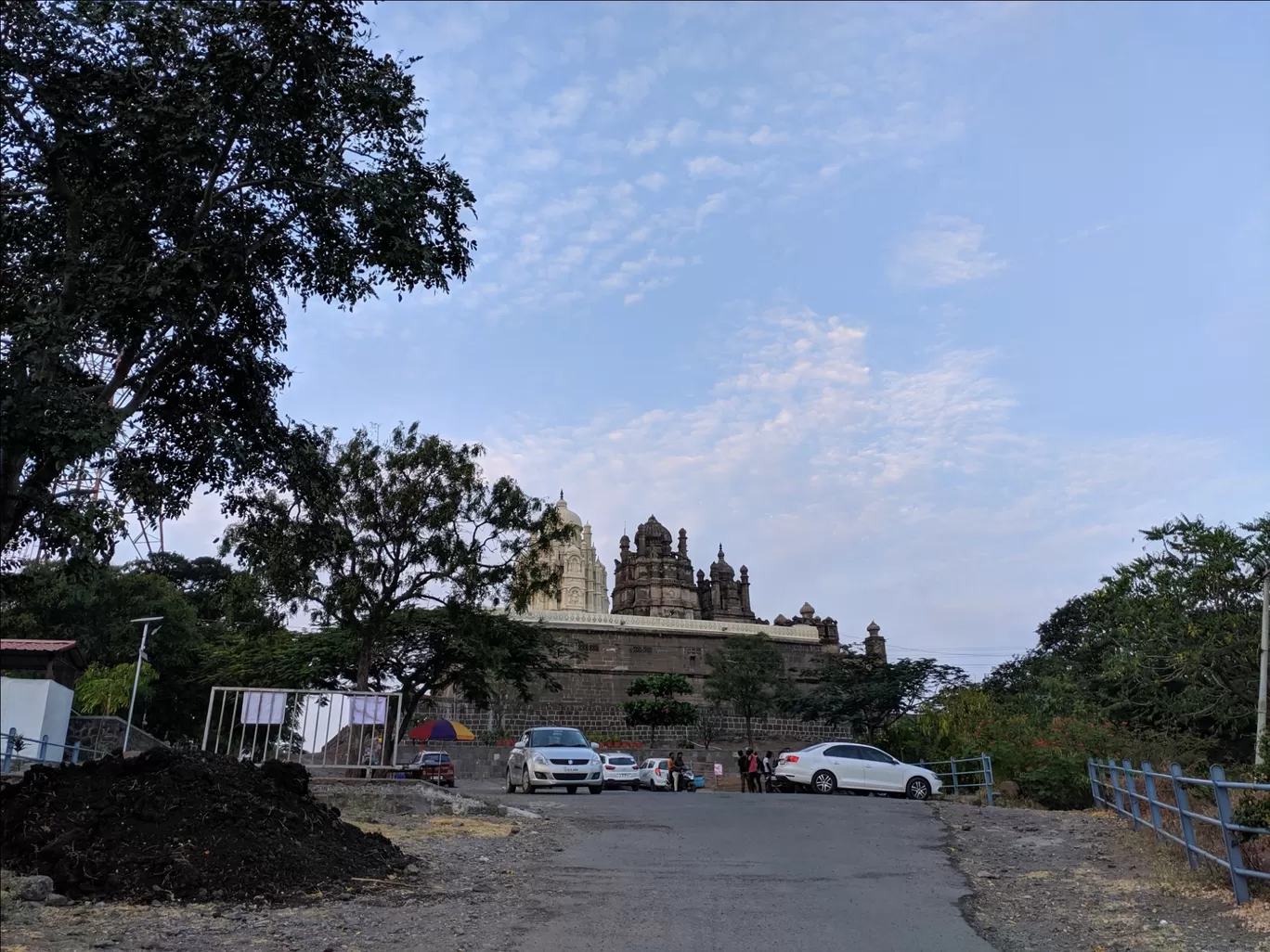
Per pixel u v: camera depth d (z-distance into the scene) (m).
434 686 38.28
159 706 42.50
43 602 36.66
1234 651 28.98
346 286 12.77
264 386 12.88
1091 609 34.09
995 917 8.96
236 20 11.31
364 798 16.55
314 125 11.98
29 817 8.67
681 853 12.32
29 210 11.02
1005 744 27.55
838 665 53.25
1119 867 11.64
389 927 7.66
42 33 10.29
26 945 6.38
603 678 56.59
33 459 10.23
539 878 10.17
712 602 76.12
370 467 28.94
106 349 11.39
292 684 37.34
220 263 11.67
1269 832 8.30
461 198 12.69
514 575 31.62
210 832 9.05
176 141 10.71
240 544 21.72
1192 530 30.81
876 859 12.20
